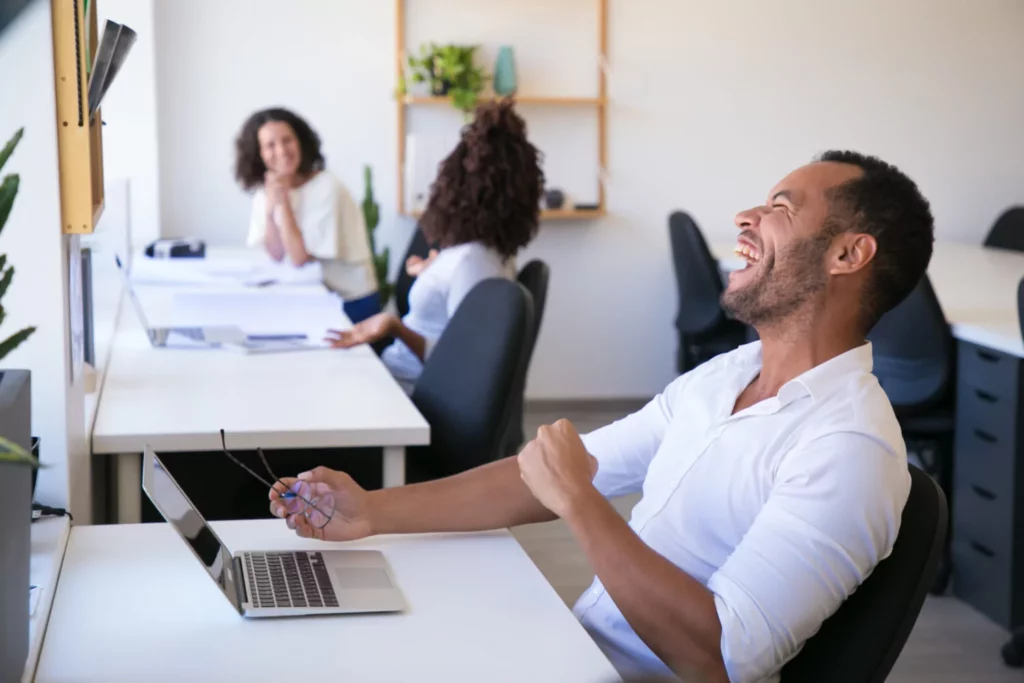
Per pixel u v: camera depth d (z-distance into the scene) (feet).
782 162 18.07
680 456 4.83
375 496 5.32
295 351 9.56
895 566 4.19
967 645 9.86
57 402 5.51
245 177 13.99
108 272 12.84
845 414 4.33
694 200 17.93
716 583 4.18
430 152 16.44
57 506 5.55
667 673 4.81
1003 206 18.78
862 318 4.60
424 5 16.79
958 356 10.75
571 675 4.05
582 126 17.48
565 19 17.20
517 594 4.75
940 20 18.15
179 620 4.38
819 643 4.32
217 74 16.26
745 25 17.65
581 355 17.99
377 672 4.02
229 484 7.84
